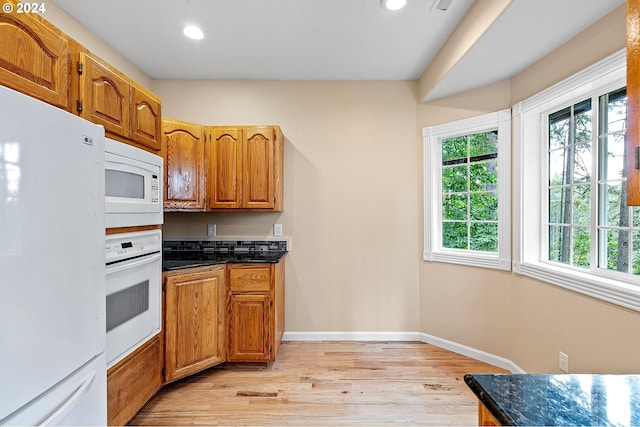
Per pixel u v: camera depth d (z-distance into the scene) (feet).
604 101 5.73
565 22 5.44
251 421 5.80
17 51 3.44
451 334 8.82
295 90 9.60
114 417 4.85
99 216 3.87
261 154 8.55
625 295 4.80
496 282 7.88
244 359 7.72
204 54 8.14
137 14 6.54
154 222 5.82
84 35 6.97
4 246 2.63
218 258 8.25
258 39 7.45
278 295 8.27
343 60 8.43
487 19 5.65
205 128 8.53
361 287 9.61
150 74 9.22
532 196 7.24
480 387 2.34
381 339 9.55
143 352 5.68
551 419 1.94
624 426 1.88
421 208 9.51
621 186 5.44
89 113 4.45
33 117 2.88
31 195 2.87
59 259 3.19
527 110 7.14
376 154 9.61
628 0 2.44
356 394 6.64
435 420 5.81
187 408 6.18
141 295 5.50
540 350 6.65
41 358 2.99
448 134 8.90
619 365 4.94
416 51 7.97
